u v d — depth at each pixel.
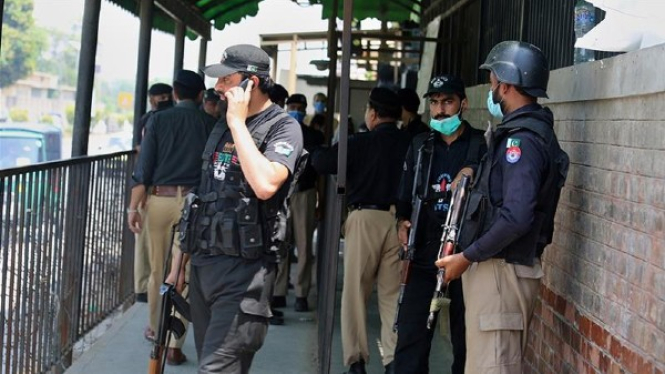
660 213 3.72
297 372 7.29
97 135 39.59
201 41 14.04
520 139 4.25
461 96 5.47
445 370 7.26
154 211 7.29
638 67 3.98
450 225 4.54
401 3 13.98
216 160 4.55
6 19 43.44
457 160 5.60
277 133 4.52
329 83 10.65
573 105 5.08
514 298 4.43
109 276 8.32
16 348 5.67
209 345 4.50
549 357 5.27
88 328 7.58
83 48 7.60
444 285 4.52
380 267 6.47
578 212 4.84
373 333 8.56
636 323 3.91
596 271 4.48
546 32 6.36
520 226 4.17
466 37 10.20
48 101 45.75
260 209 4.46
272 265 4.56
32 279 5.94
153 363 4.91
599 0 4.35
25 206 5.73
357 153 6.38
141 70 9.90
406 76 15.49
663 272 3.65
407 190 5.89
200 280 4.59
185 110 7.34
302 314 9.28
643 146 3.96
